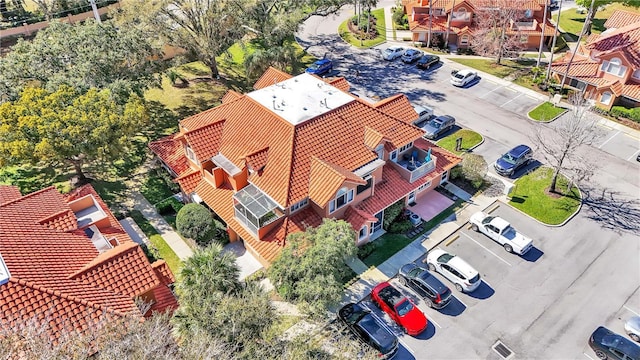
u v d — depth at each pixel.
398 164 38.84
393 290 31.53
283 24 55.38
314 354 27.42
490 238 36.75
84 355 20.78
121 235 32.59
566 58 57.44
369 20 70.81
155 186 42.38
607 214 38.78
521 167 43.75
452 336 30.02
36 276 24.30
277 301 31.94
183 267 27.70
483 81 57.91
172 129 49.62
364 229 35.34
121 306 24.88
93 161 43.38
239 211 34.34
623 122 49.62
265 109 37.16
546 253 35.56
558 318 30.95
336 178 32.62
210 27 52.44
